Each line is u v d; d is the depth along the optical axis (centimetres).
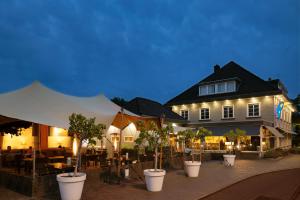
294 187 1205
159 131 1149
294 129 4766
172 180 1304
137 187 1107
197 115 3616
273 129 2870
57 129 2097
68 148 1991
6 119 1222
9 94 1105
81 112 1148
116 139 1972
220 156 2469
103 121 1219
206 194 1003
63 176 886
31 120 962
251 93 3203
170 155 1811
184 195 979
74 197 841
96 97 1611
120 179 1245
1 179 1070
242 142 2881
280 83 3591
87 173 1111
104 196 949
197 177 1400
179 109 3797
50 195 926
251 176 1485
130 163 1447
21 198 888
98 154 1502
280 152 2916
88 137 909
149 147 1142
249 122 2786
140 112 2856
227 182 1262
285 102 3644
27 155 1368
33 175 924
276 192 1099
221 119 3403
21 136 1897
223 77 3747
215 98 3434
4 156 1366
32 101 1081
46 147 2008
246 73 3628
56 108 1098
